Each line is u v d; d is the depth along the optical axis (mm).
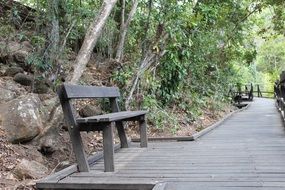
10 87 5730
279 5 15188
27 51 6934
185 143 6020
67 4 6945
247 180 3568
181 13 7586
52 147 4727
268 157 4621
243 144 5723
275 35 17312
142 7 7898
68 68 6848
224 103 14258
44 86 6148
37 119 4695
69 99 4062
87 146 5430
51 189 3566
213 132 7543
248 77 29844
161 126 7328
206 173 3895
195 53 9773
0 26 7035
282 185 3365
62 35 7102
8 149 4344
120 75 6918
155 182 3457
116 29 8102
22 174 3939
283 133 7031
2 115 4645
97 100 6773
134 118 5648
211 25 10922
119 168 4254
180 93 9164
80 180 3678
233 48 15234
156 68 8062
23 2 7867
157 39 7328
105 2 5246
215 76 13250
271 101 21047
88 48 5156
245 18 14578
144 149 5480
